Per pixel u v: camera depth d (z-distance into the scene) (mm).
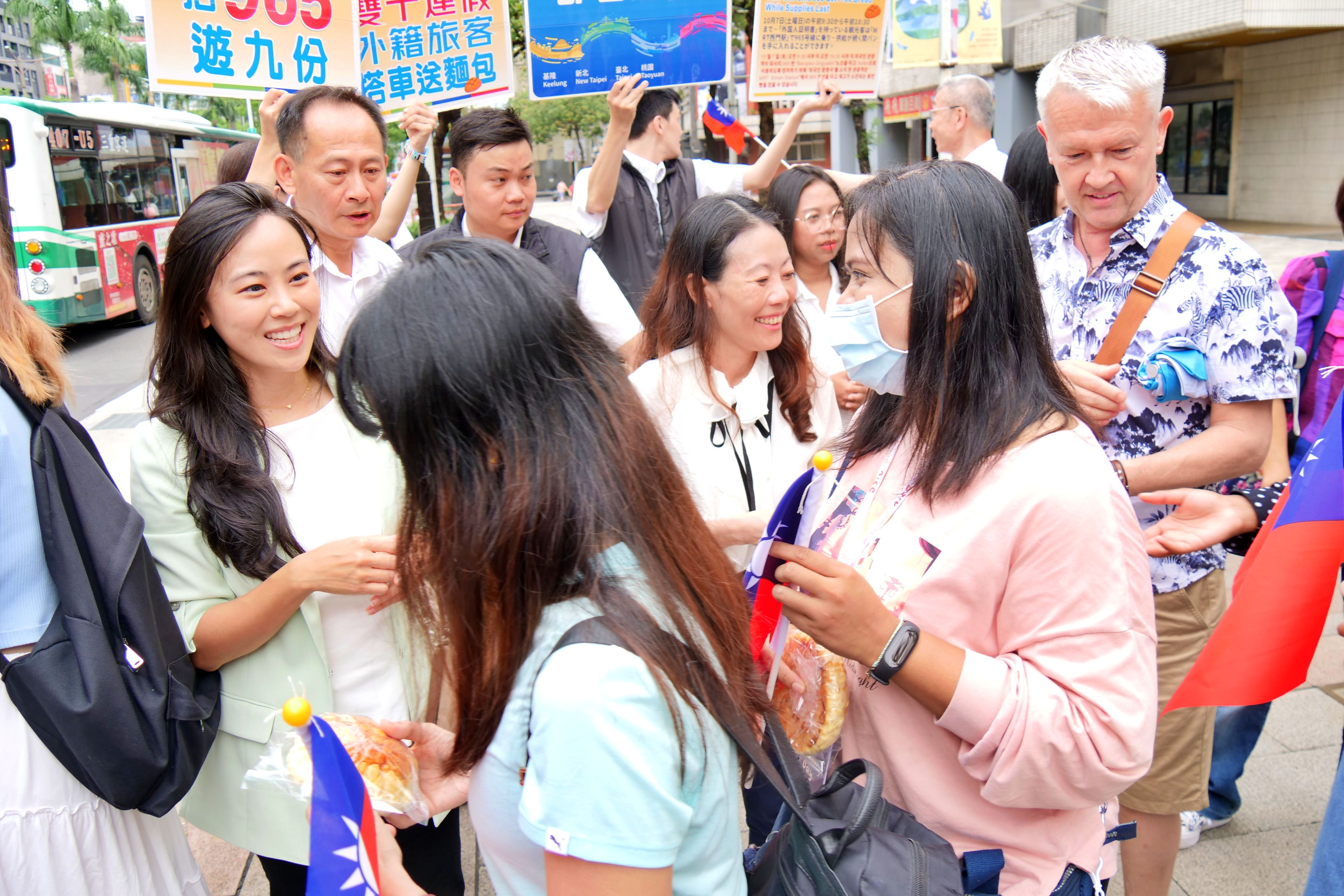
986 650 1264
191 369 1616
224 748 1671
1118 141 1870
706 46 3469
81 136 10852
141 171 12477
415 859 1833
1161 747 1968
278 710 1634
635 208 3820
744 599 999
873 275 1317
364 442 1789
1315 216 15367
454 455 867
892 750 1305
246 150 3461
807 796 1074
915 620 1252
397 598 1569
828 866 1040
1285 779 2670
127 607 1436
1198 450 1864
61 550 1406
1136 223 1959
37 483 1405
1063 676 1166
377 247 2643
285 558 1650
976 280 1211
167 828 1704
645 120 3809
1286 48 15531
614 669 830
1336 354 2316
